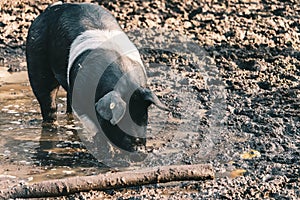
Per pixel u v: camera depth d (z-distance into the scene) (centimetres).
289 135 1582
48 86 1667
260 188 1313
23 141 1569
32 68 1659
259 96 1831
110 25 1577
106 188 1306
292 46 2258
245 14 2578
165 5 2658
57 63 1589
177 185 1337
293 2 2734
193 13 2606
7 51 2270
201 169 1348
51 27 1622
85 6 1620
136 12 2589
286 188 1317
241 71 2053
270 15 2573
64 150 1520
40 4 2670
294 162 1431
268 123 1639
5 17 2533
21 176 1388
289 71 2036
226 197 1277
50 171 1415
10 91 1916
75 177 1309
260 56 2159
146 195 1289
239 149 1510
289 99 1792
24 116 1727
